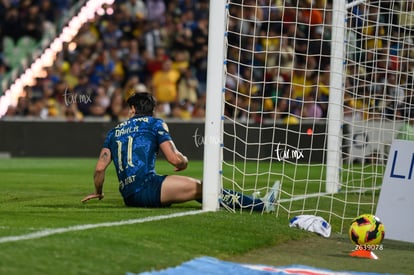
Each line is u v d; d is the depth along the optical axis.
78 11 71.62
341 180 35.53
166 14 75.12
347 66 35.94
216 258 17.75
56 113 67.75
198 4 75.38
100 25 73.88
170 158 24.78
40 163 55.12
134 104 25.69
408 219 21.73
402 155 22.14
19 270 14.77
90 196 26.14
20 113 68.62
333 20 32.75
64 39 71.19
